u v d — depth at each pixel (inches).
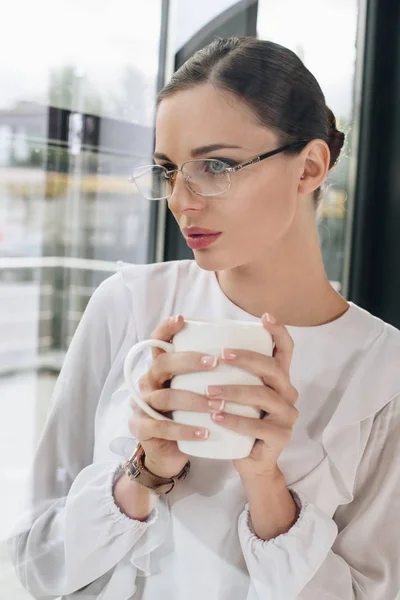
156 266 30.4
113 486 24.7
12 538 25.0
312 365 28.1
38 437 29.6
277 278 27.9
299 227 27.2
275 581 24.3
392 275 89.7
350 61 82.3
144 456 24.2
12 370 37.3
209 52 24.0
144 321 28.3
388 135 87.0
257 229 24.1
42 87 66.6
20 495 25.9
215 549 25.5
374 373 28.2
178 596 25.1
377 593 26.8
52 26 64.6
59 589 24.6
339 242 88.4
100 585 25.1
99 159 70.8
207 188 23.2
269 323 20.0
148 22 62.2
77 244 78.7
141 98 63.5
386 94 87.0
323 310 29.2
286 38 67.9
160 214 64.0
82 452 27.4
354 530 27.7
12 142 68.6
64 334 76.0
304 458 26.9
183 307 29.0
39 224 80.9
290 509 24.7
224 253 24.2
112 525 24.1
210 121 22.9
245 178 23.4
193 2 59.4
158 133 24.0
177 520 25.4
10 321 73.1
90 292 80.5
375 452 28.3
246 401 19.2
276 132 23.6
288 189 24.5
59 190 76.0
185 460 23.4
